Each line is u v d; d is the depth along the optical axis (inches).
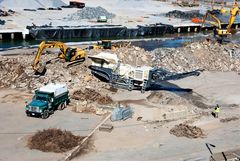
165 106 1850.4
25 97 1838.1
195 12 5319.9
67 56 2198.6
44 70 2070.6
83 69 2166.6
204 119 1729.8
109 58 2102.6
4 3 4456.2
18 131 1475.1
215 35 3937.0
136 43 3393.2
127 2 5492.1
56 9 4616.1
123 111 1658.5
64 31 3348.9
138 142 1448.1
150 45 3358.8
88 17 4156.0
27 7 4530.0
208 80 2370.8
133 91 2043.6
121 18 4404.5
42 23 3656.5
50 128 1509.6
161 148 1409.9
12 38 3201.3
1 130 1476.4
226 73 2576.3
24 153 1302.9
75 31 3412.9
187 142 1476.4
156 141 1466.5
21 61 2154.3
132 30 3745.1
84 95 1866.4
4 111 1660.9
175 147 1424.7
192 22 4584.2
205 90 2178.9
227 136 1560.0
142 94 2009.1
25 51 2687.0
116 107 1747.0
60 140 1375.5
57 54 2388.0
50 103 1628.9
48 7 4712.1
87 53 2432.3
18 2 4539.9
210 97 2066.9
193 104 1934.1
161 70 2180.1
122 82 2065.7
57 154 1306.6
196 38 3902.6
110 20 4183.1
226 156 1333.7
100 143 1417.3
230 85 2305.6
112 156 1322.6
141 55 2506.2
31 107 1583.4
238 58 2824.8
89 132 1503.4
